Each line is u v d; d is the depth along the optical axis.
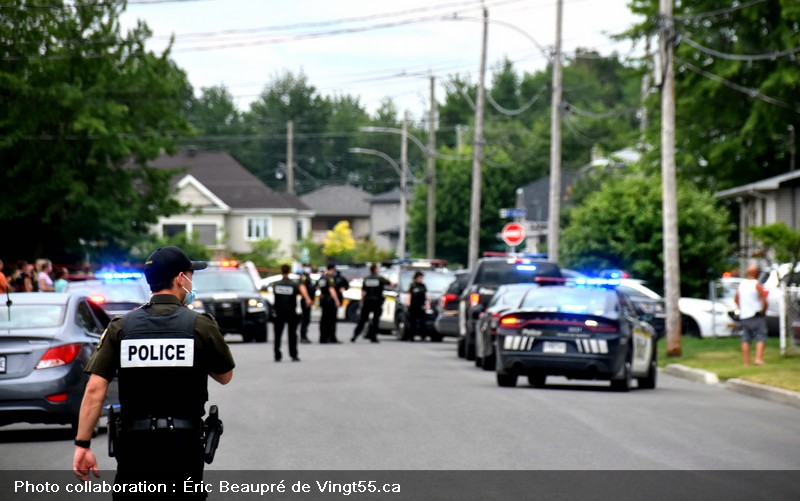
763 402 44.28
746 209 120.38
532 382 51.88
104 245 118.31
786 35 111.44
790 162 120.44
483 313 58.72
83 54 112.94
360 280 115.31
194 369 15.46
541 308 47.47
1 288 54.12
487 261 66.50
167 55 118.00
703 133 121.25
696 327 81.19
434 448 30.61
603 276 55.06
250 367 58.44
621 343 46.62
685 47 116.94
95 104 111.94
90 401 15.45
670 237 67.44
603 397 44.62
